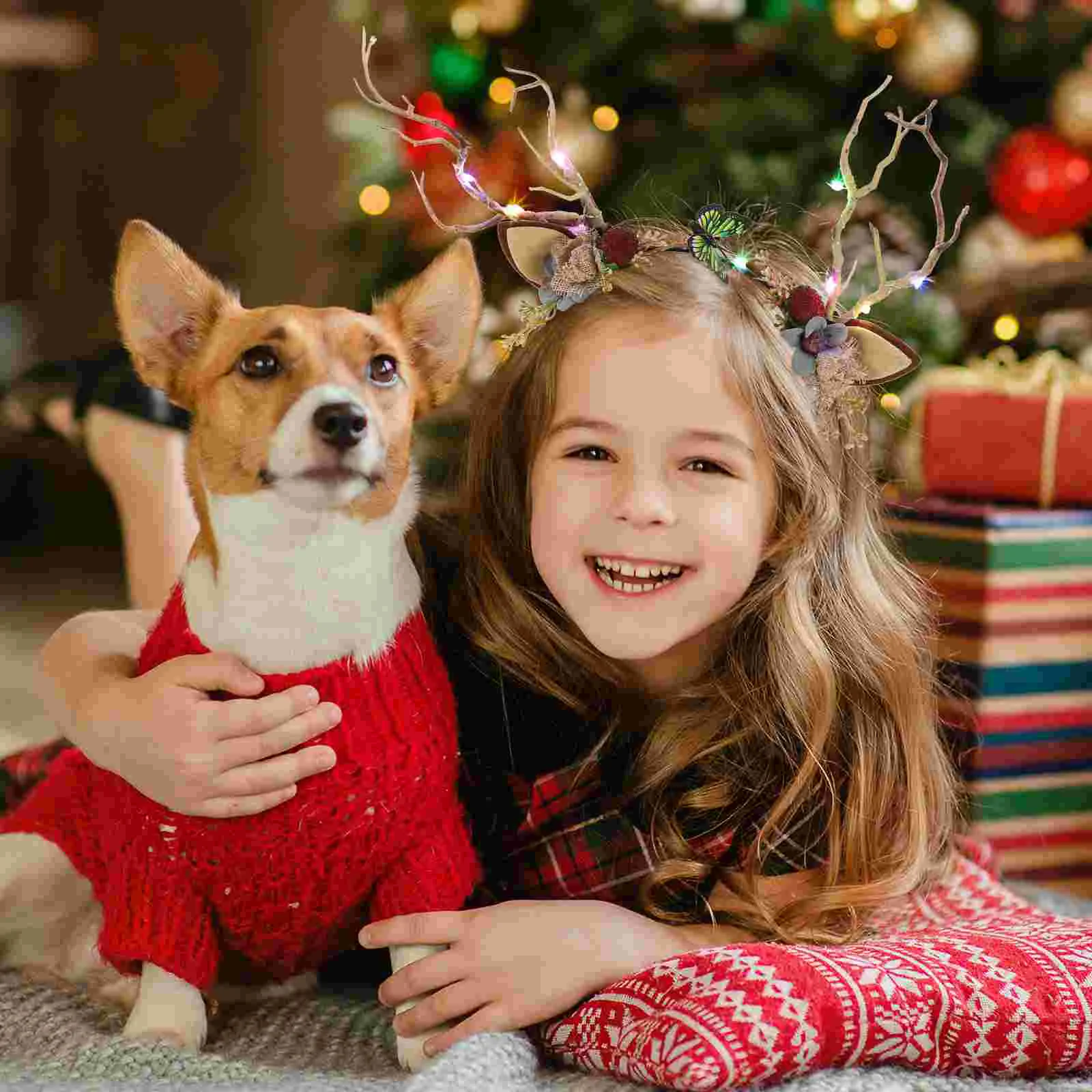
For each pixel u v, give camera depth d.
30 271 5.93
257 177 5.39
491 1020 1.11
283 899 1.15
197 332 1.18
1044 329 2.56
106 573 4.23
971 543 1.73
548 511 1.29
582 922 1.17
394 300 1.24
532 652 1.39
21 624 3.51
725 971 1.05
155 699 1.12
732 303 1.29
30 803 1.35
